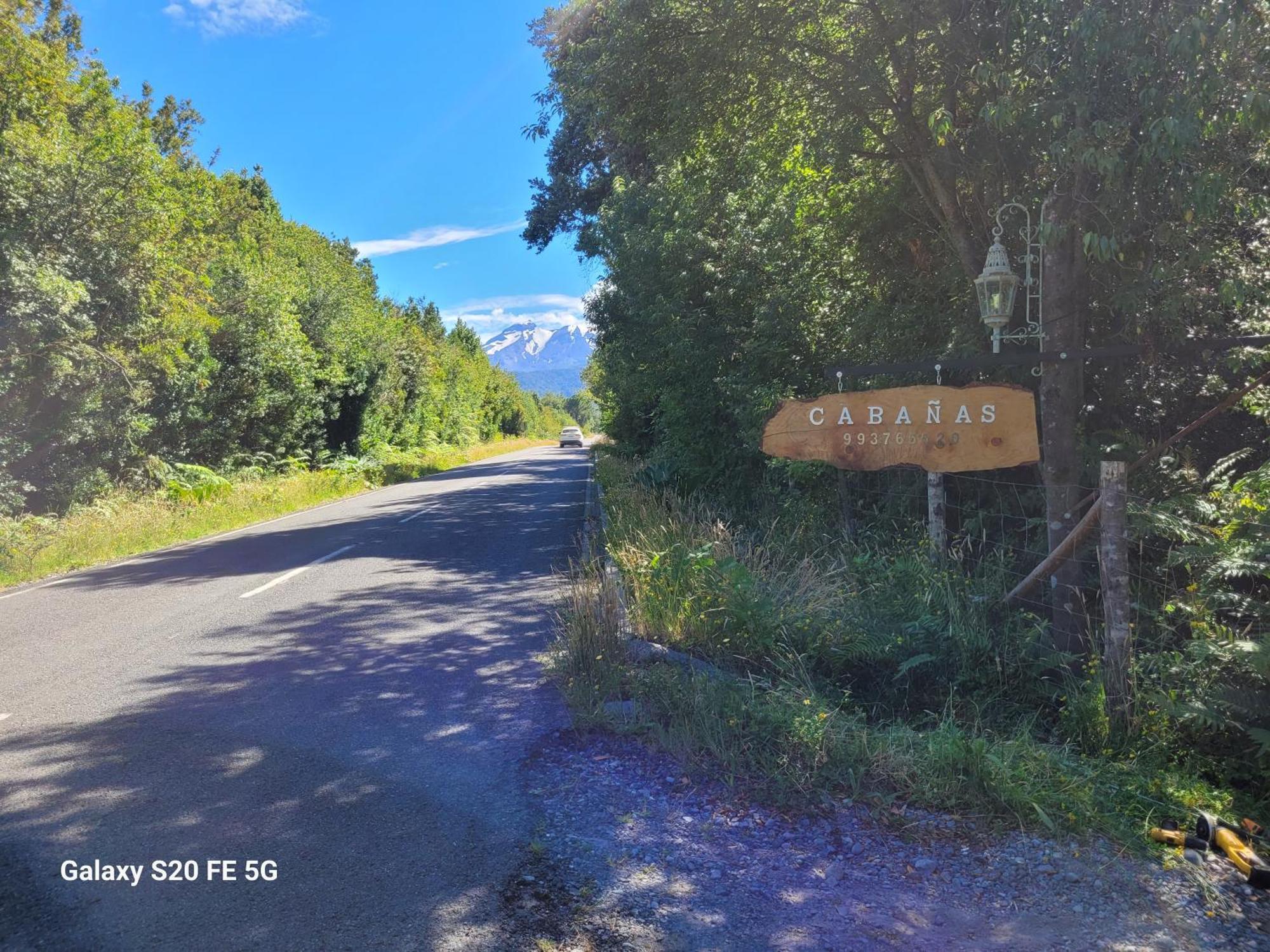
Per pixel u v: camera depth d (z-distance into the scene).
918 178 7.17
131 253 16.70
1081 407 6.20
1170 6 4.88
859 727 4.66
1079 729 4.67
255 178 38.81
